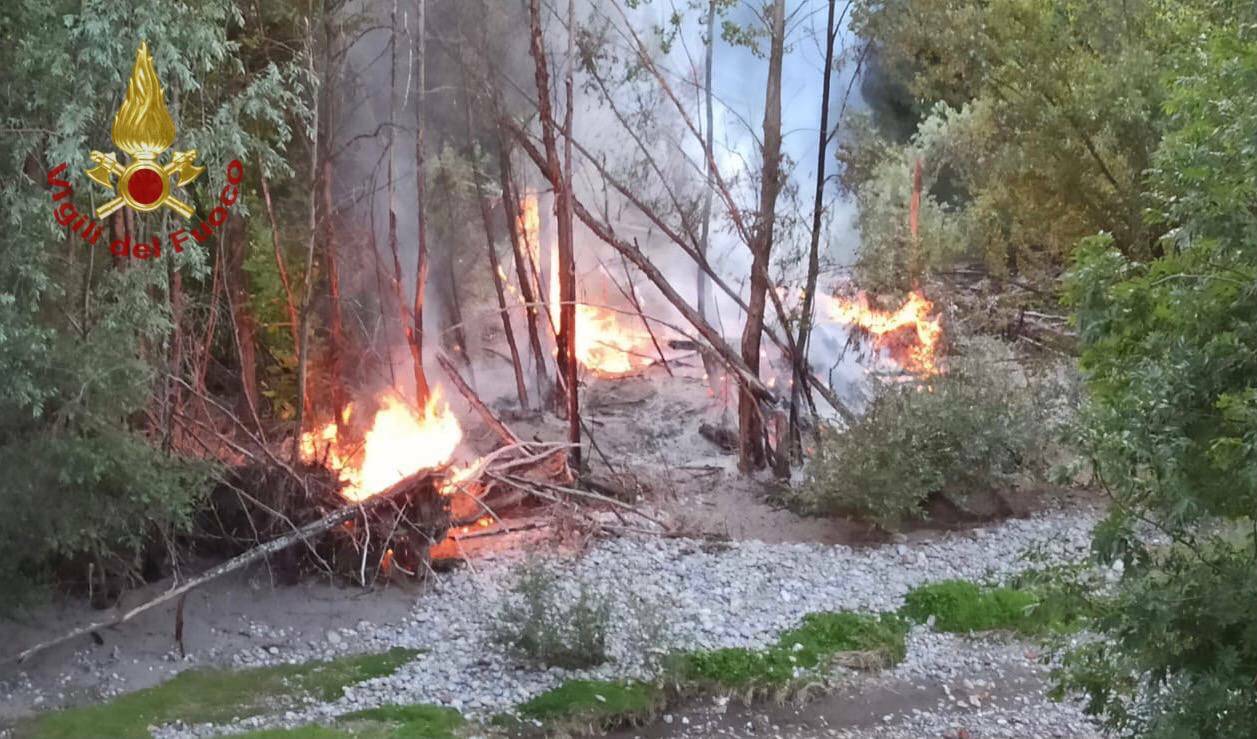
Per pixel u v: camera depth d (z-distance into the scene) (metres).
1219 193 4.25
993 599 7.82
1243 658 4.34
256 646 7.11
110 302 6.76
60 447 5.91
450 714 6.22
